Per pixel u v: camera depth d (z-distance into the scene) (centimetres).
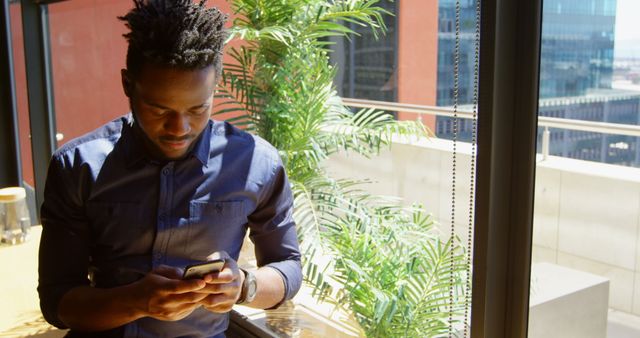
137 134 119
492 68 119
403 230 167
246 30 177
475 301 128
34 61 320
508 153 124
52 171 118
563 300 131
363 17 183
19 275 220
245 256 181
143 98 103
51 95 323
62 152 118
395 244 167
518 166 124
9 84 350
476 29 128
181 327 124
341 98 189
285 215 132
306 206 177
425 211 165
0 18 344
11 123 354
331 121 186
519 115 122
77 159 117
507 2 119
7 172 361
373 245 169
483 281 126
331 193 183
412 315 157
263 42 187
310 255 169
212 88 106
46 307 116
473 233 127
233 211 123
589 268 129
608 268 129
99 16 281
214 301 107
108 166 117
